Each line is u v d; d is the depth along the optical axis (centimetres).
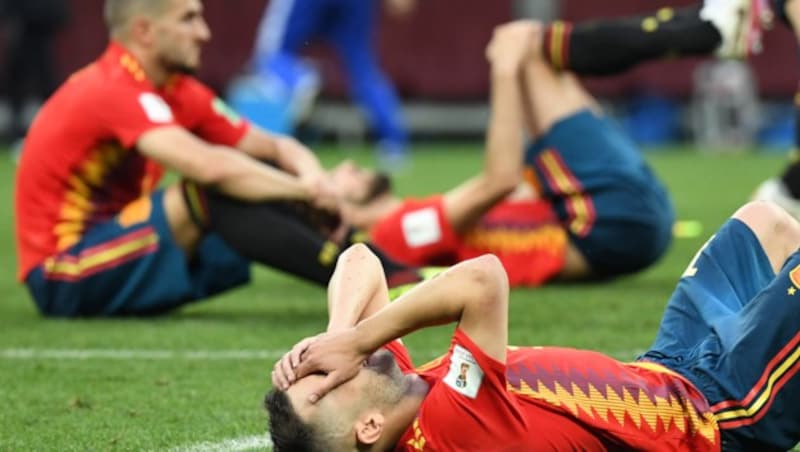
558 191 2341
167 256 2061
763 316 1259
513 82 2241
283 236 1992
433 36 6438
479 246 2347
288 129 4972
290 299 2391
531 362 1214
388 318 1169
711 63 6569
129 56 2067
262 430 1469
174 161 1988
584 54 2262
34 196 2095
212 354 1866
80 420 1520
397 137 5378
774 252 1391
